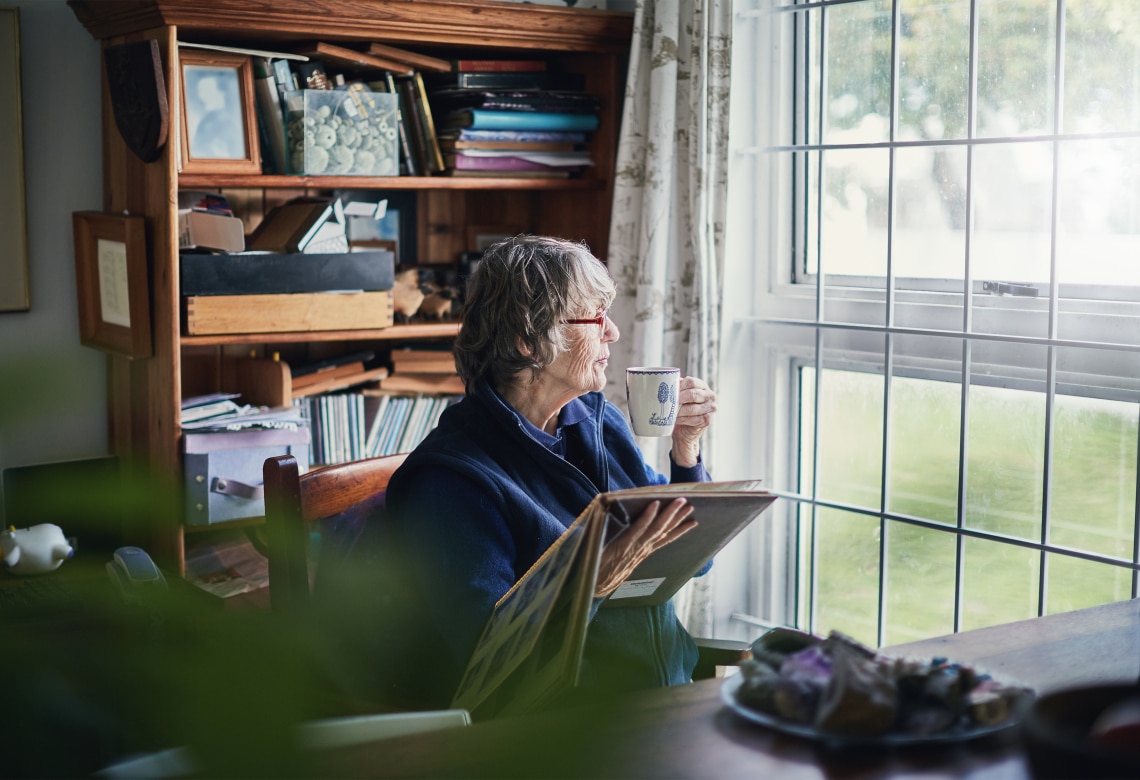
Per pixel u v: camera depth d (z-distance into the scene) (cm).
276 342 250
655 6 238
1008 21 207
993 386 214
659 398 156
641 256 242
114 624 51
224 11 209
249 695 42
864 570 241
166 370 219
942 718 79
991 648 104
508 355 160
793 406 253
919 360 226
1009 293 211
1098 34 194
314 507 168
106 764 50
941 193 220
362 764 75
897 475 232
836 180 239
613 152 262
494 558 145
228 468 225
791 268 251
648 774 74
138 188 226
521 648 112
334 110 233
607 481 169
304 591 165
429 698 150
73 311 246
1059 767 61
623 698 89
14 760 43
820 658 84
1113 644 105
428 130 249
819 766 75
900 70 225
